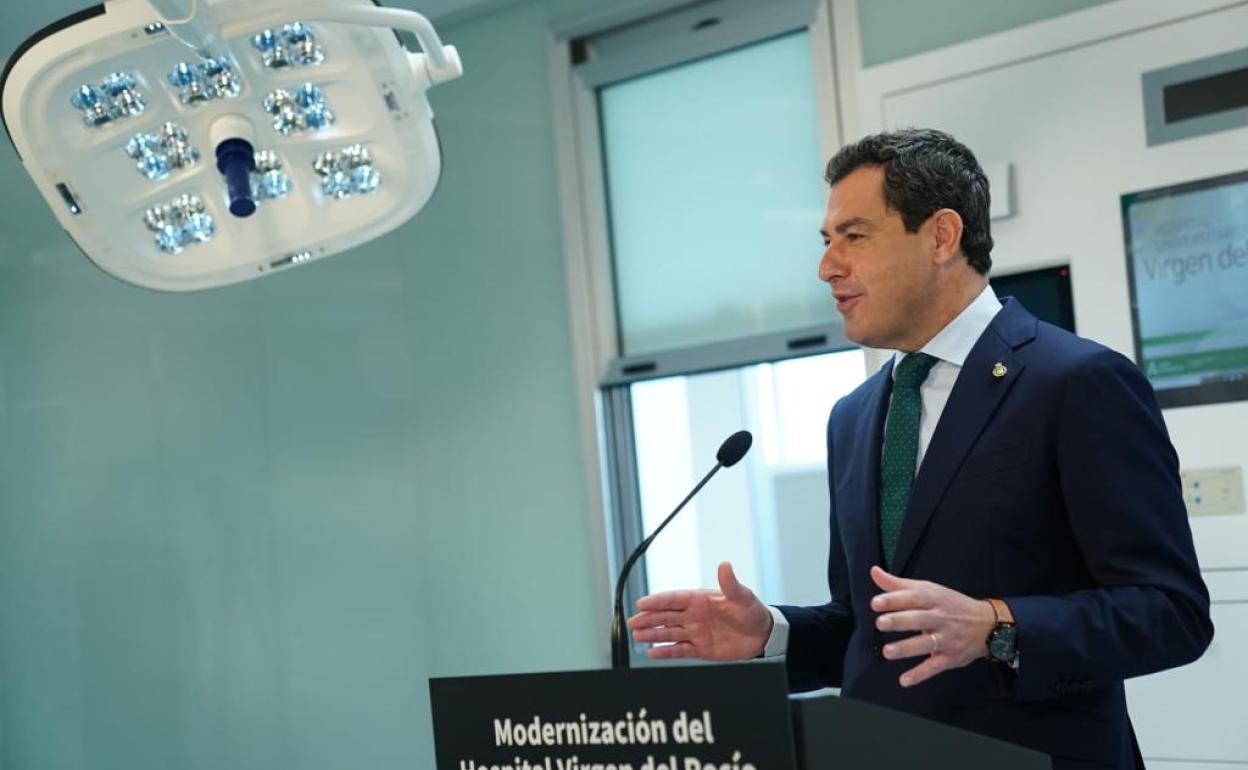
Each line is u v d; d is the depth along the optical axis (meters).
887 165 1.83
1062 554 1.73
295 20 1.83
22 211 4.84
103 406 4.73
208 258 2.19
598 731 1.30
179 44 1.88
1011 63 3.44
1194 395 3.20
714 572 4.10
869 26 3.67
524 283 4.17
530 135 4.18
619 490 4.05
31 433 4.83
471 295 4.25
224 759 4.52
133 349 4.70
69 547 4.77
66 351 4.80
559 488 4.07
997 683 1.69
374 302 4.39
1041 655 1.50
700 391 4.12
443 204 4.31
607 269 4.09
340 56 1.96
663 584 4.07
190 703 4.58
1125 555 1.64
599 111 4.16
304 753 4.41
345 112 2.03
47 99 1.90
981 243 1.85
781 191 3.86
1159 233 3.25
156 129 2.00
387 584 4.32
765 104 3.89
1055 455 1.71
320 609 4.41
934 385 1.87
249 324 4.55
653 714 1.27
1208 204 3.19
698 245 4.00
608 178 4.14
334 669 4.39
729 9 3.91
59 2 4.04
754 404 4.11
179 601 4.61
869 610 1.83
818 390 3.99
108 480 4.72
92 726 4.71
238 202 1.97
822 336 3.70
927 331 1.86
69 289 4.79
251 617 4.51
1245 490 3.13
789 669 1.91
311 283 4.48
